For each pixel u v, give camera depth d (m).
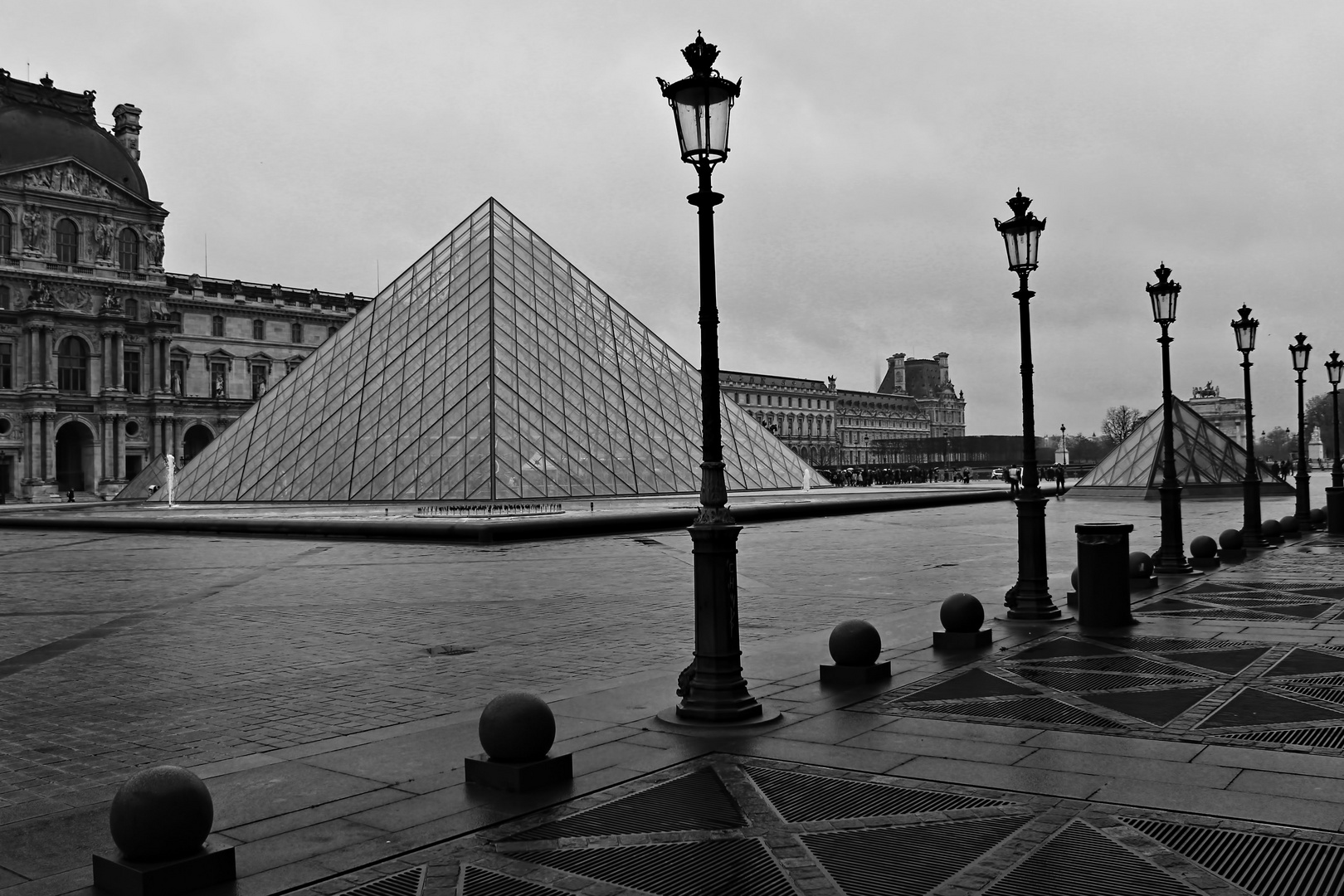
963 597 17.59
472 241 72.56
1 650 19.62
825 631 19.91
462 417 60.50
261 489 64.00
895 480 176.25
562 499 58.50
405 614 23.52
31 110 135.25
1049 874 7.72
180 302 149.25
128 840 7.88
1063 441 186.12
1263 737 11.31
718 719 12.38
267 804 9.80
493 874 8.02
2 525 67.19
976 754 10.89
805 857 8.21
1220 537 32.91
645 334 74.69
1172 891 7.37
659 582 28.97
